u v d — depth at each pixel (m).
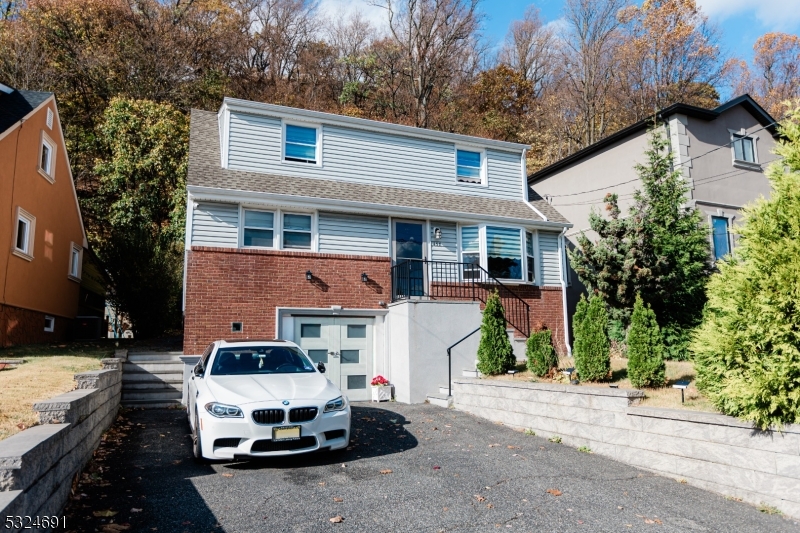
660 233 14.34
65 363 9.87
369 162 15.79
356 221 14.38
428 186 16.52
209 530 4.78
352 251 14.17
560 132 36.16
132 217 23.08
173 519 5.00
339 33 45.38
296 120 15.04
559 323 16.42
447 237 15.61
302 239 13.75
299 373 8.09
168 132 24.34
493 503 5.62
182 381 11.70
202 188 12.41
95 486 5.82
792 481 5.56
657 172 15.34
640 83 34.12
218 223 12.80
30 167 14.41
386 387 12.88
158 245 17.28
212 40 33.94
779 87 36.28
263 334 12.59
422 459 7.27
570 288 19.75
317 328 13.28
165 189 24.09
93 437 6.89
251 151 14.30
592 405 7.98
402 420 9.95
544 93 40.06
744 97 17.97
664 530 5.08
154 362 11.62
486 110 40.16
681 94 33.12
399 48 39.59
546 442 8.46
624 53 34.66
